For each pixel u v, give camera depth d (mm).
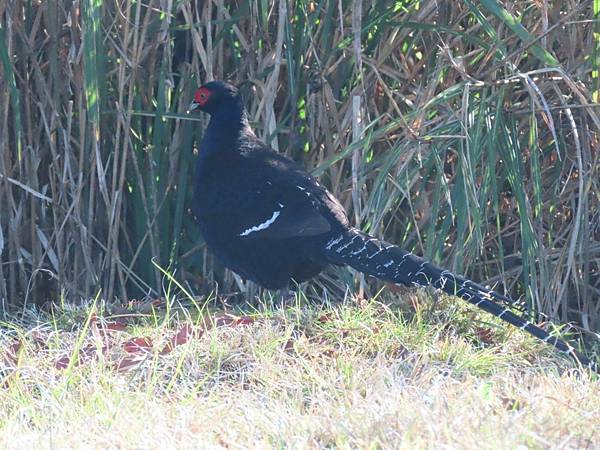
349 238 9453
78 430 6352
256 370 7609
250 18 11117
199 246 11453
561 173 10969
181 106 11258
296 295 10227
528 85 9812
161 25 10891
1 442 6191
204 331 8594
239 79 11305
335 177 11148
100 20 10188
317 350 8109
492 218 11594
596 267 11477
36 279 11570
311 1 11164
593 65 9977
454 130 10422
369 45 11125
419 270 9008
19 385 7414
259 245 9820
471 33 11023
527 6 10891
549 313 10398
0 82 10867
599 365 8648
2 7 10648
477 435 5582
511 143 10438
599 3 9781
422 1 10773
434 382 6953
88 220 11109
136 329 8922
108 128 11188
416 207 11336
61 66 11109
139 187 11031
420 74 11414
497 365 8023
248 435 6078
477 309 9195
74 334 8805
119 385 7348
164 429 6195
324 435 5922
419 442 5469
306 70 11070
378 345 8273
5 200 11297
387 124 10609
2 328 9828
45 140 11352
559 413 6082
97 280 11156
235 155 10133
